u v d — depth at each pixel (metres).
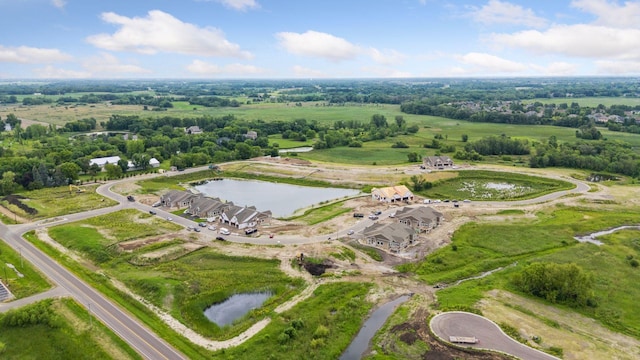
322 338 71.06
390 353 68.62
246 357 66.44
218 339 71.62
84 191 167.38
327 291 88.00
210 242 114.69
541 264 88.88
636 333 73.94
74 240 112.81
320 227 126.06
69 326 73.56
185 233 121.12
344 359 67.56
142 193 166.12
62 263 100.31
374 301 85.19
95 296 84.75
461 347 69.44
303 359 66.69
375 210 142.62
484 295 86.50
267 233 121.56
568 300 83.88
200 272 96.31
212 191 180.25
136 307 81.31
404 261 103.56
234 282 92.06
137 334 72.19
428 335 73.06
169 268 98.38
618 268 98.38
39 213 137.88
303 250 108.62
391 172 197.25
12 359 65.44
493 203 150.62
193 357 66.44
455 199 157.38
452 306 81.75
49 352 67.25
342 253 106.81
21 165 181.25
